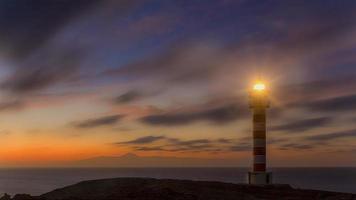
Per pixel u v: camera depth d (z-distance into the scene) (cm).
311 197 4697
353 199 4503
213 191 4625
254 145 6456
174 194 4347
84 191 4744
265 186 5369
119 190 4653
